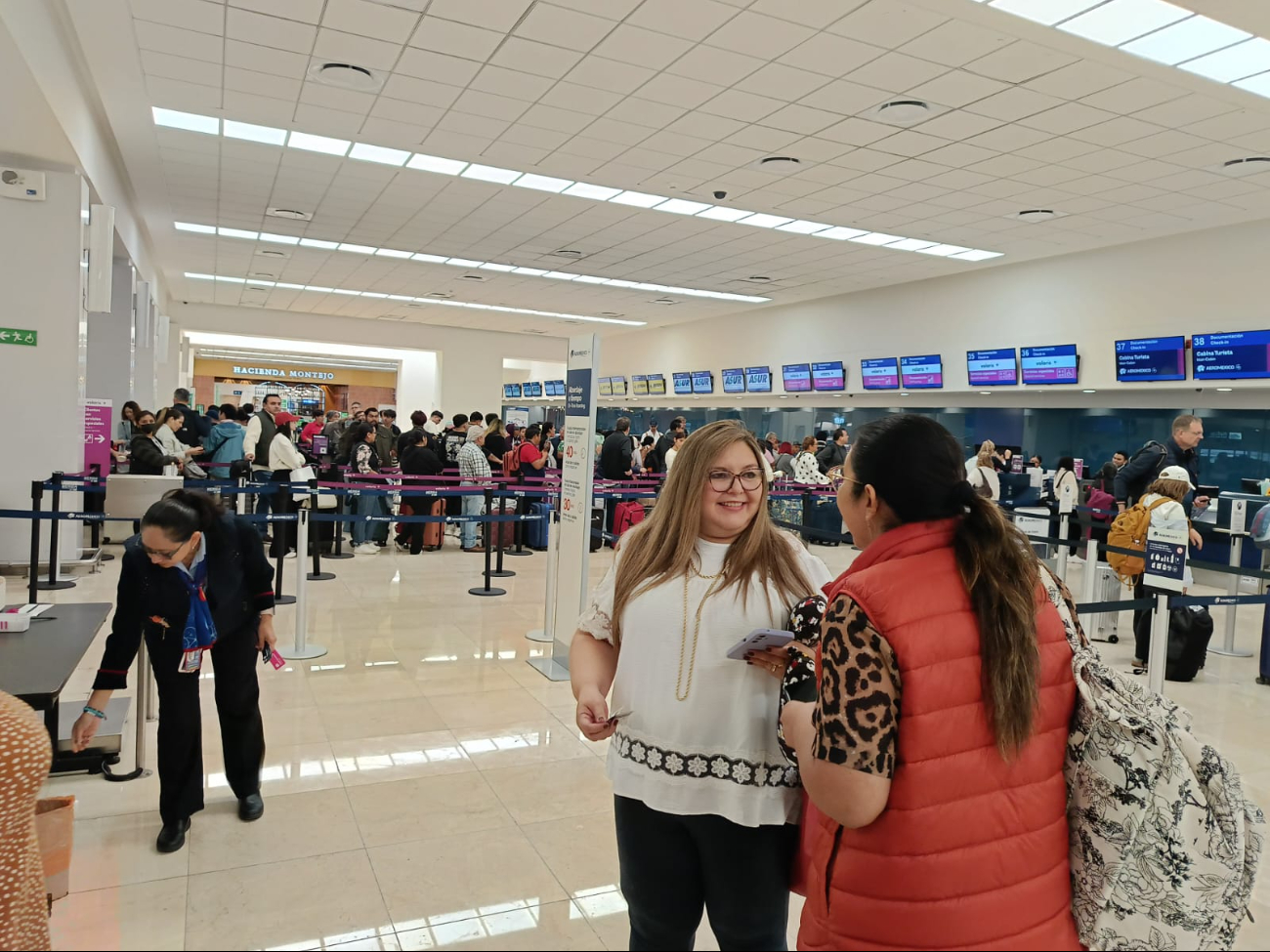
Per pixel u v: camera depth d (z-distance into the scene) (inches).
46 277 284.7
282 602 260.1
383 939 94.2
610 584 71.3
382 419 493.4
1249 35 190.9
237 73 237.1
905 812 45.4
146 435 344.5
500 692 184.2
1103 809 48.7
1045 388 436.8
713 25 196.9
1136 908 48.1
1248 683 212.8
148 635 109.2
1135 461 250.1
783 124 258.8
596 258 485.1
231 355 1087.0
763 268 490.0
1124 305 401.4
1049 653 49.1
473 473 376.5
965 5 181.9
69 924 94.5
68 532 291.0
